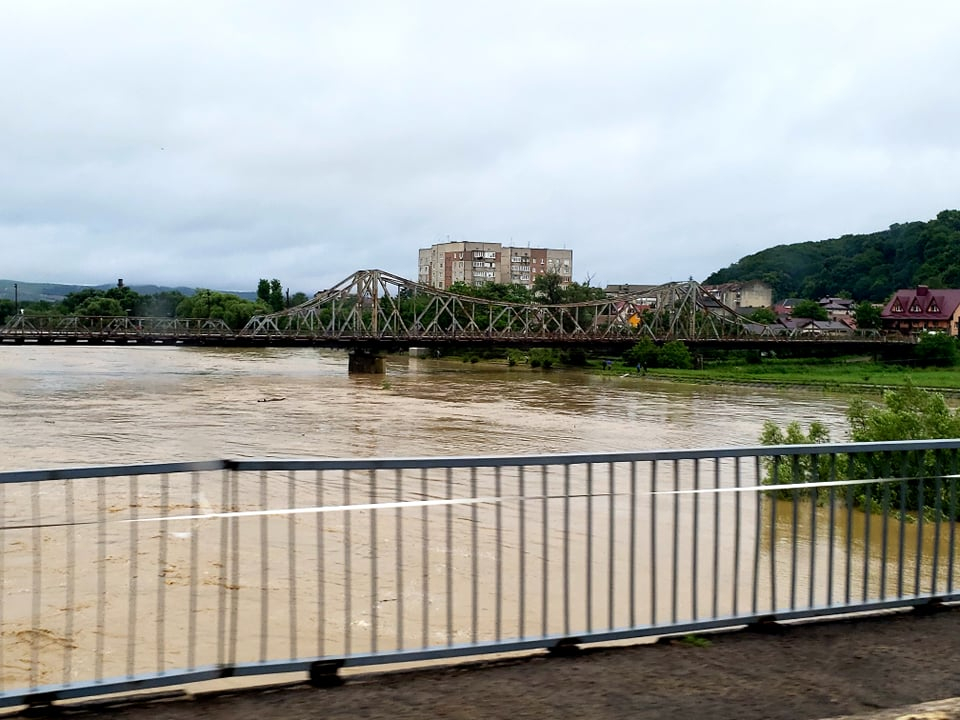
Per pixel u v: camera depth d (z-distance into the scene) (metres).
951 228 175.75
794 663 5.53
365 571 14.46
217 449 33.41
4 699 4.66
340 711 4.72
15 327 92.50
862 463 10.18
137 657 10.52
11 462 28.91
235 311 148.88
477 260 197.38
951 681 5.27
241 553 15.41
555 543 16.44
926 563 14.20
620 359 107.69
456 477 24.05
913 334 110.94
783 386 77.81
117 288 172.75
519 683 5.14
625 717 4.68
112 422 40.50
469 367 98.50
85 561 14.61
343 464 5.40
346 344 87.75
